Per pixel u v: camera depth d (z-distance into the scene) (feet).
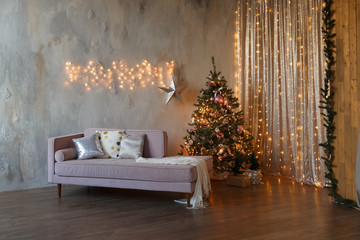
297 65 17.95
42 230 11.43
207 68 22.04
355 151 13.44
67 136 16.80
